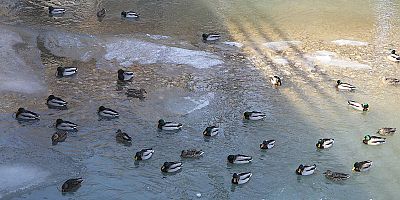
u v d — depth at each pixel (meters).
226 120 32.06
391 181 27.56
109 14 46.41
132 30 43.44
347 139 30.81
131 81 35.75
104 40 41.19
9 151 27.95
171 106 33.16
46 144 28.83
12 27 42.03
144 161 27.94
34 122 30.58
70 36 41.41
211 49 41.06
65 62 37.88
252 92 35.41
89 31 42.62
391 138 31.05
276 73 38.06
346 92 35.94
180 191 26.11
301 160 28.81
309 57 40.56
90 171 27.03
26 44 39.72
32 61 37.53
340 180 27.33
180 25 45.12
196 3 50.44
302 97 35.09
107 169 27.27
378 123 32.56
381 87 36.91
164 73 37.09
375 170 28.34
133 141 29.61
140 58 38.97
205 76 37.06
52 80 35.41
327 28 46.25
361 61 40.53
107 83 35.44
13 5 46.53
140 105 33.06
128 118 31.69
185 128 31.00
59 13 45.41
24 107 31.97
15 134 29.41
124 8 48.06
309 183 27.12
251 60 39.75
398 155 29.62
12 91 33.56
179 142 29.77
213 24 45.78
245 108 33.44
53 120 30.97
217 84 36.16
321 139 29.72
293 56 40.62
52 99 32.28
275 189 26.59
